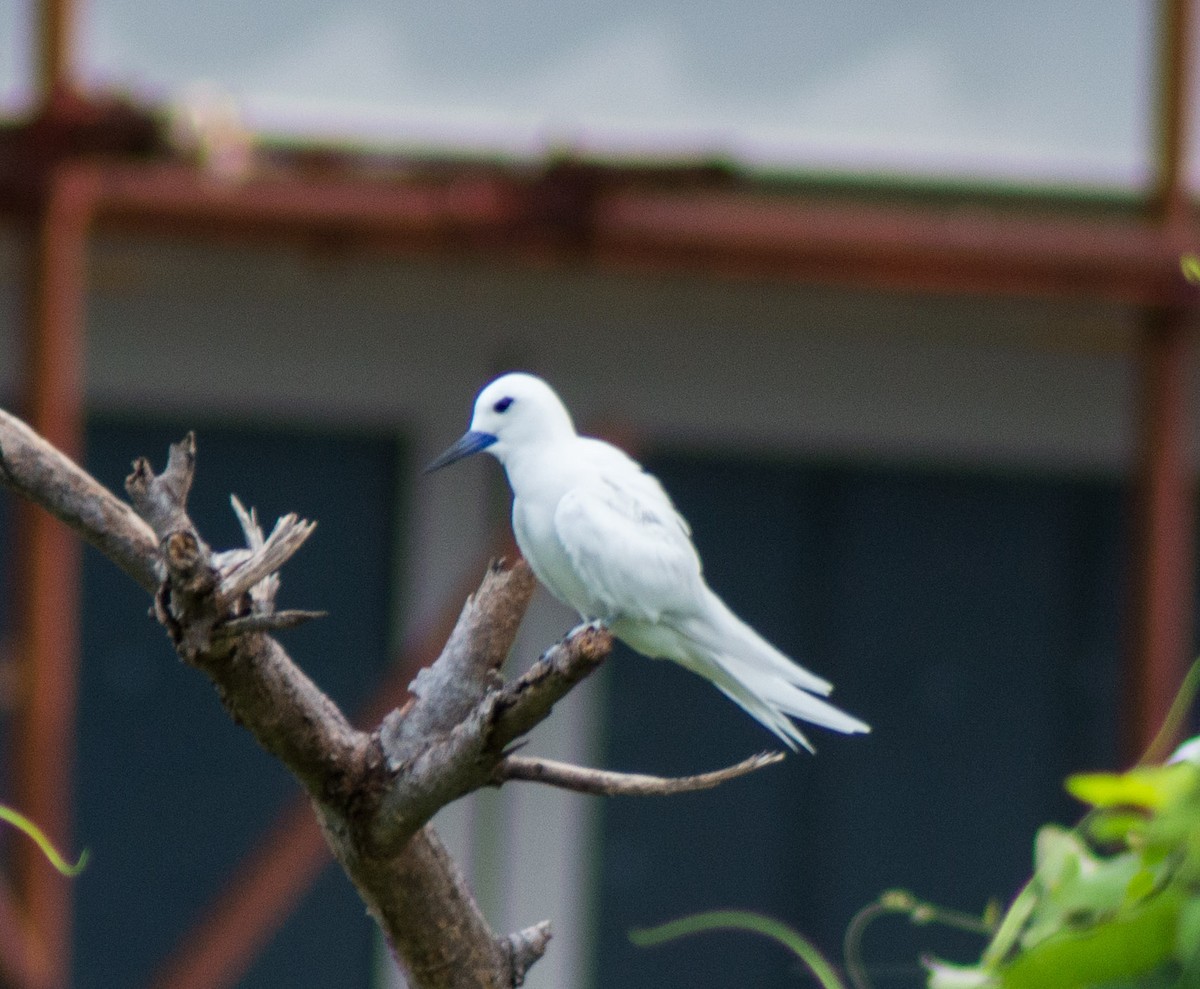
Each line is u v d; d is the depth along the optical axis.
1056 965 3.38
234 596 3.58
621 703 14.68
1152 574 12.96
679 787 4.08
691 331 14.59
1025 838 15.14
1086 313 14.67
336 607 14.38
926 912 4.43
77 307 12.03
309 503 14.38
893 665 15.05
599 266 12.73
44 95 11.85
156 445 14.20
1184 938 3.30
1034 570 15.12
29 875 11.66
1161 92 13.08
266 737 3.83
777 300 14.62
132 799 14.43
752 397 14.66
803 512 14.89
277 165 12.64
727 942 14.83
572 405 14.48
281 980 14.63
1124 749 13.02
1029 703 15.16
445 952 4.13
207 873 14.50
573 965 14.53
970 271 12.74
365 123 13.08
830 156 13.45
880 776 15.04
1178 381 12.95
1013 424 14.88
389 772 3.90
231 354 14.16
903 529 15.00
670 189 12.44
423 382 14.34
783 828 14.95
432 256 12.84
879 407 14.78
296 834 12.91
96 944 14.36
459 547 14.27
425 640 13.18
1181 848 3.44
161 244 13.91
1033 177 13.49
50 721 11.86
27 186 11.78
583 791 4.10
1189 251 12.69
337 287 14.23
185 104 12.01
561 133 13.23
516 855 14.41
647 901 14.73
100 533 3.77
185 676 14.53
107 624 14.41
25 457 3.72
